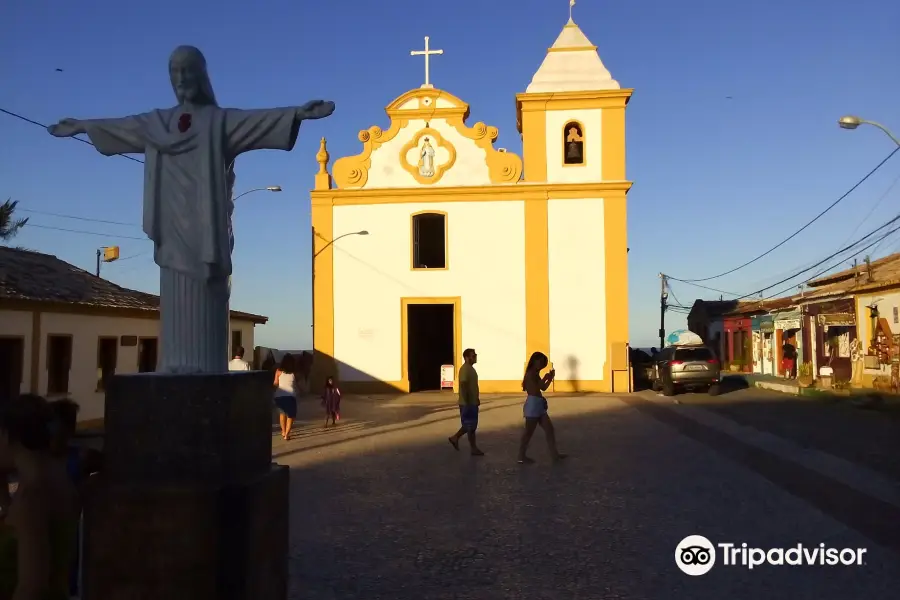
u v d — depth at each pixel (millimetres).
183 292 3859
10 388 15000
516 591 5660
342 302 26969
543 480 10016
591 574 6039
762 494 9000
